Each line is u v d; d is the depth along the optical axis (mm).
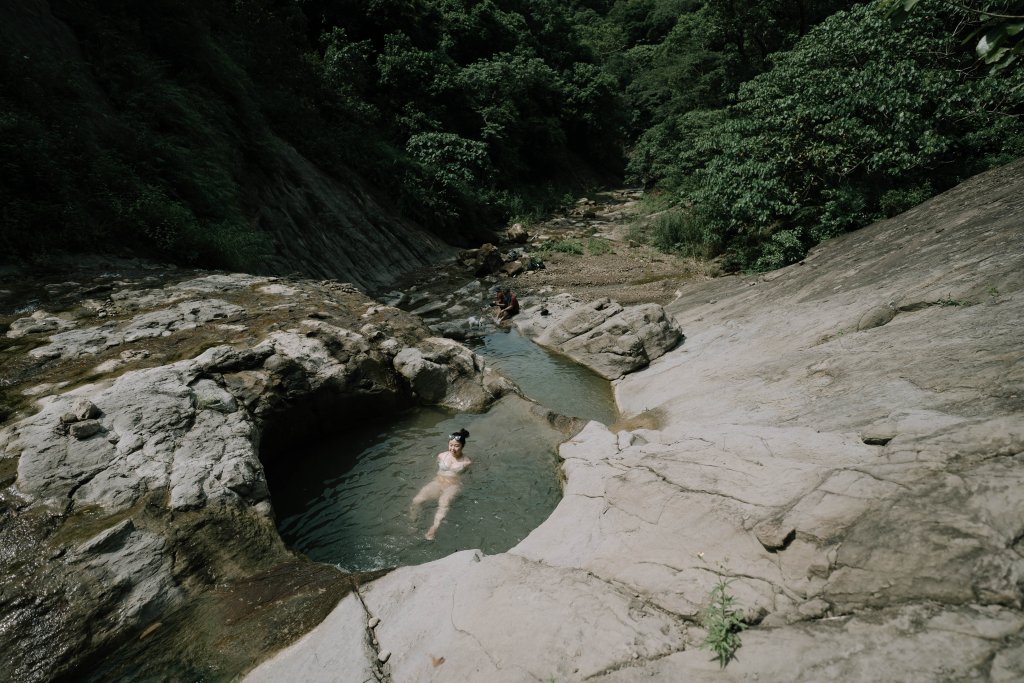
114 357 7402
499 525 6312
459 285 18047
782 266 15102
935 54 14289
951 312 6789
